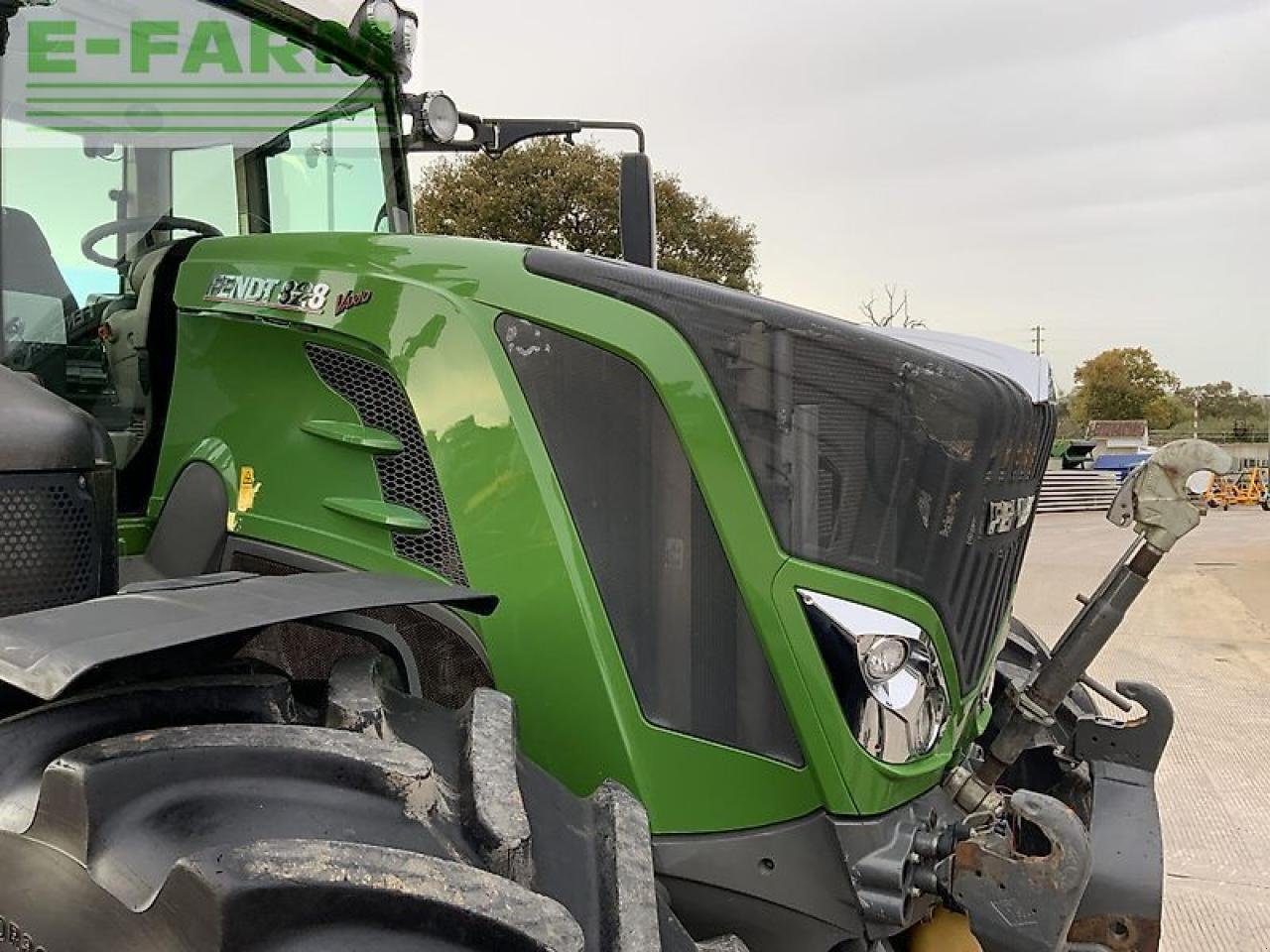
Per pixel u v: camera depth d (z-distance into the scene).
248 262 2.03
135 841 1.11
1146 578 1.87
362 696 1.38
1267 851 3.88
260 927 1.02
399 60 2.96
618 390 1.69
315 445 1.90
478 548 1.73
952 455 1.71
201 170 2.64
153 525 2.11
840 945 1.76
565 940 1.10
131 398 2.29
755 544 1.63
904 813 1.68
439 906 1.08
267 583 1.44
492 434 1.73
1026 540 2.12
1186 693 6.04
